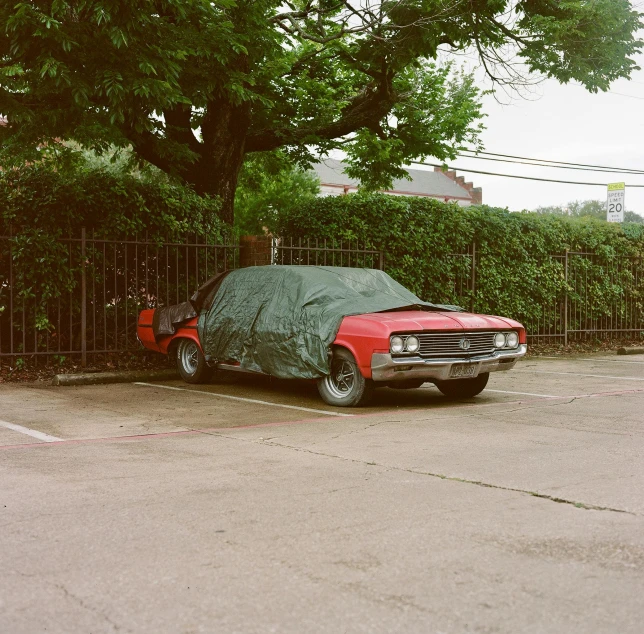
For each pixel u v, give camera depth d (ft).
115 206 37.60
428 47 42.80
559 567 10.82
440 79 55.62
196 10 33.04
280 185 104.68
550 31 42.34
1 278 35.76
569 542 11.93
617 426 23.12
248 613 9.30
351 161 60.03
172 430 22.97
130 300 39.58
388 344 25.48
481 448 19.70
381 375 25.77
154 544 11.92
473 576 10.49
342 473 16.84
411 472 16.90
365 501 14.42
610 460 18.10
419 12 42.37
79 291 37.70
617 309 59.26
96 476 16.67
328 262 44.47
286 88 49.67
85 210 37.06
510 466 17.47
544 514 13.50
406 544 11.85
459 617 9.16
